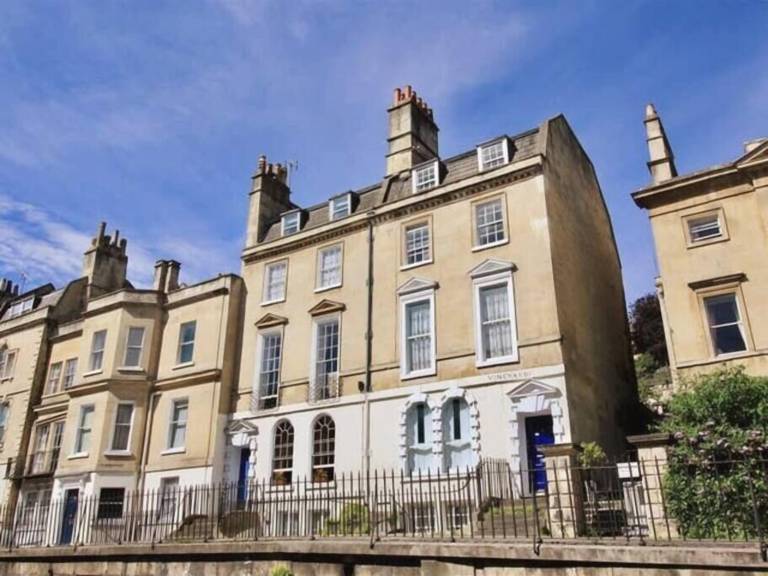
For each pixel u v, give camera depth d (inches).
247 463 955.3
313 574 431.2
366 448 815.1
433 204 888.9
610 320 965.2
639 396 1137.4
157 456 1011.9
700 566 314.7
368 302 894.4
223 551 481.7
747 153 711.7
